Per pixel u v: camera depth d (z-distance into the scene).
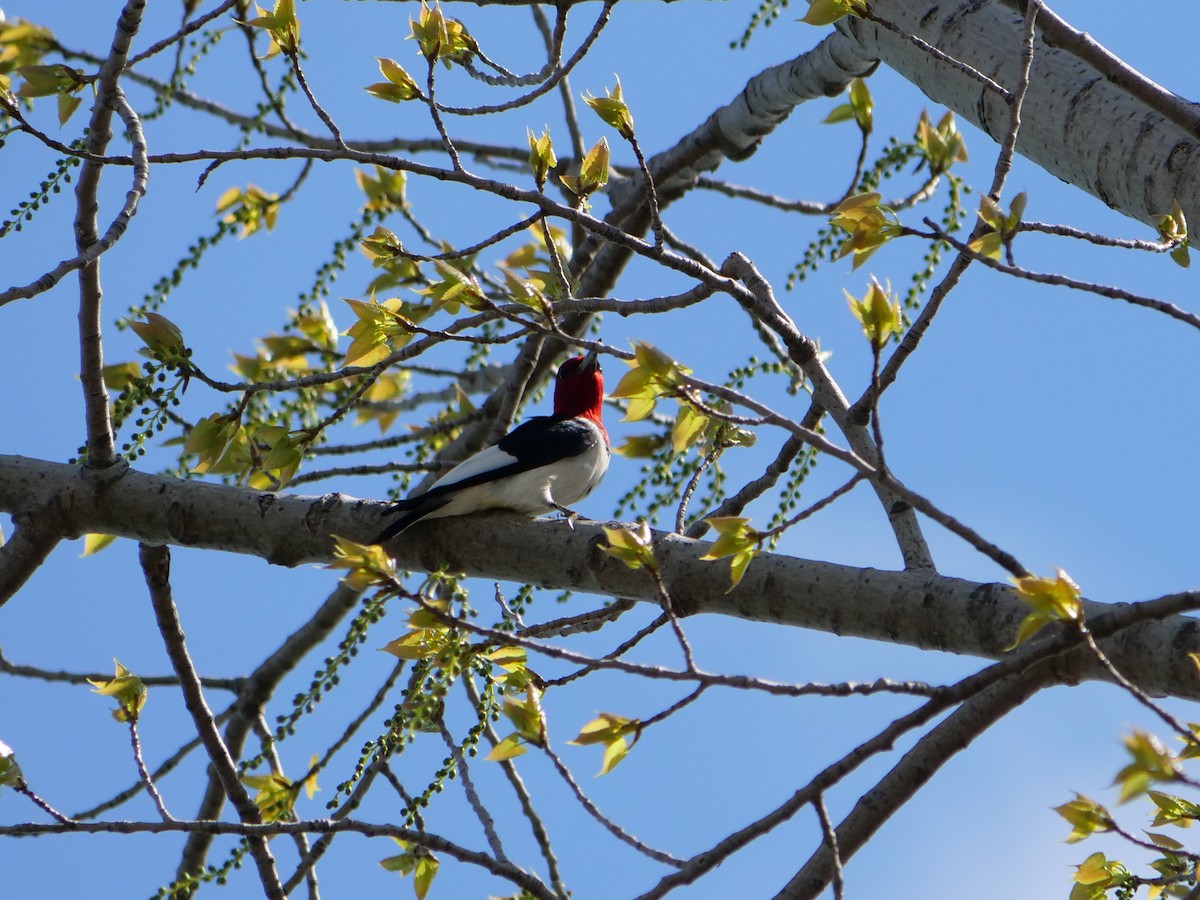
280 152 8.52
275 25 8.52
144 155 8.80
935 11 10.38
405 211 13.03
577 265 14.18
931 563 8.52
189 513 10.27
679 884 7.03
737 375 11.65
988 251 7.84
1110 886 8.40
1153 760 6.26
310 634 13.88
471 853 8.38
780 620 8.62
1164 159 8.88
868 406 9.01
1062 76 9.60
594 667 7.11
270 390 9.72
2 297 8.02
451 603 10.13
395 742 9.38
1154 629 7.53
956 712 8.26
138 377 10.28
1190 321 7.05
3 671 12.17
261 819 10.37
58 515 10.48
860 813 8.29
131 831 8.27
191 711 10.56
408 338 8.91
